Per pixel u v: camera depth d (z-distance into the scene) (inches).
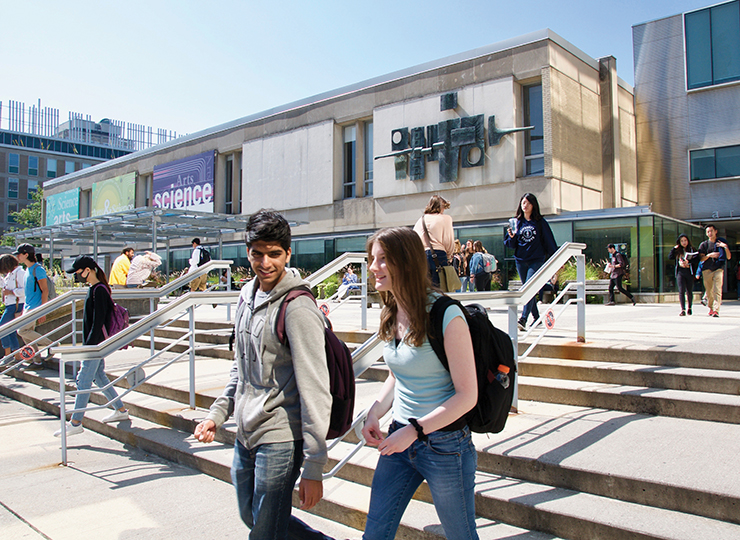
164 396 229.9
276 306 87.5
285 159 976.3
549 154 683.4
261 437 85.4
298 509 136.3
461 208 754.8
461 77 758.5
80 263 208.8
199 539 120.9
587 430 143.4
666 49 848.3
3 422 233.1
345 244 871.1
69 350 177.3
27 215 2092.8
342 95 896.3
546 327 190.7
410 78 811.4
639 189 869.8
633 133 864.3
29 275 326.0
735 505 99.2
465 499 80.5
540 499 113.0
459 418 80.4
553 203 679.1
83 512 136.1
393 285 82.4
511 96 713.6
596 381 181.0
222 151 1091.3
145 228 763.4
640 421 150.6
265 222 87.7
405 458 85.3
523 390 181.9
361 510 122.3
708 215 805.9
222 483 156.0
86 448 193.6
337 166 912.3
